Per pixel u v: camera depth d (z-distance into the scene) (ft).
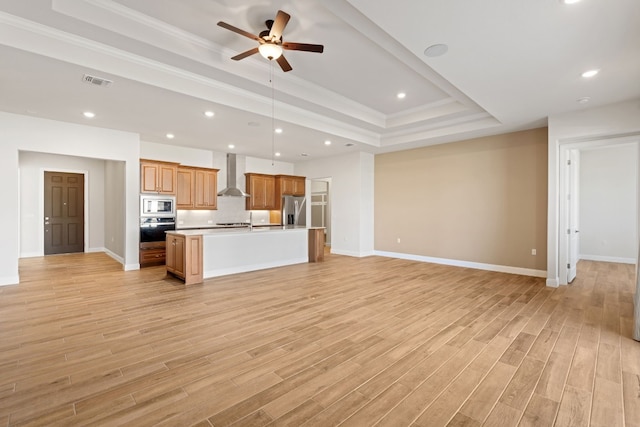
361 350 8.43
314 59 12.09
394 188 24.11
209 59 11.34
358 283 15.71
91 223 25.67
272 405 6.08
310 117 16.99
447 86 12.80
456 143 20.65
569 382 6.91
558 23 7.82
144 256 19.27
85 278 16.46
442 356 8.11
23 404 6.01
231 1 8.82
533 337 9.27
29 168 23.09
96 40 9.68
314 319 10.71
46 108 13.75
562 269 15.40
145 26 9.78
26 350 8.25
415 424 5.58
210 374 7.18
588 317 10.92
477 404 6.15
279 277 16.99
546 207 17.10
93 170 25.76
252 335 9.37
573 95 12.62
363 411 5.92
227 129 17.40
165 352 8.23
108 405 6.02
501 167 18.70
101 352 8.19
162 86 11.35
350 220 24.98
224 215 25.58
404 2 7.05
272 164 27.84
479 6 7.18
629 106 13.20
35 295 13.28
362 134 20.61
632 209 21.25
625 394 6.47
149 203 19.52
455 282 15.98
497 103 13.55
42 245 23.58
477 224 19.71
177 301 12.61
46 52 9.02
